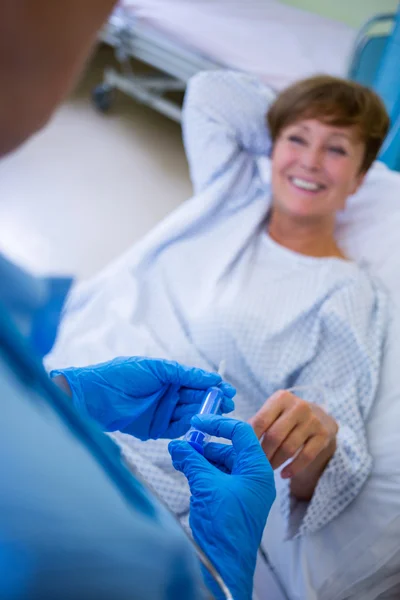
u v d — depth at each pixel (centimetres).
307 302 150
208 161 179
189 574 43
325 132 153
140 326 163
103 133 376
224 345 150
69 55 37
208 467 78
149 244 172
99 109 396
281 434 117
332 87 155
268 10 394
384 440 134
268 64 330
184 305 165
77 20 36
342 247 173
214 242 171
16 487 34
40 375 39
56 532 35
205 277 167
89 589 35
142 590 38
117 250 285
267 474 78
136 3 364
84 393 94
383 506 126
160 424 102
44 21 35
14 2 34
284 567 134
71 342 160
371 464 130
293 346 147
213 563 68
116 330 160
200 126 178
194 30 346
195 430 86
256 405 150
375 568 126
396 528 125
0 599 33
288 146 158
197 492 74
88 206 310
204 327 153
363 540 126
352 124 153
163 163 356
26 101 38
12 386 36
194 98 178
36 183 321
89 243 286
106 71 391
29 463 35
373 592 130
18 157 339
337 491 129
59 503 35
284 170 159
